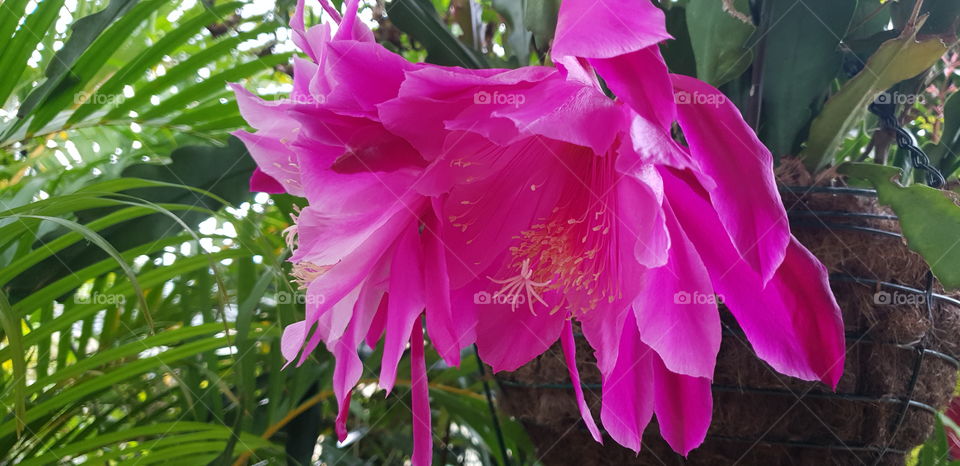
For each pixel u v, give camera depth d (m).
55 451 0.40
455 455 0.69
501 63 0.41
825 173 0.34
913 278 0.34
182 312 0.53
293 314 0.39
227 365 0.57
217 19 0.45
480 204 0.26
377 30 0.51
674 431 0.28
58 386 0.46
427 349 0.53
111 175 0.56
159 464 0.45
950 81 0.47
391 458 0.69
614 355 0.25
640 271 0.24
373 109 0.22
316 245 0.23
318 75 0.25
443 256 0.24
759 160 0.22
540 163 0.27
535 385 0.36
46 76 0.41
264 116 0.28
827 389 0.32
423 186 0.23
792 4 0.34
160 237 0.43
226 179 0.44
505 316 0.28
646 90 0.21
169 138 0.58
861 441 0.33
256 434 0.51
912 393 0.34
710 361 0.24
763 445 0.34
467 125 0.21
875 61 0.33
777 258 0.21
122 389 0.54
